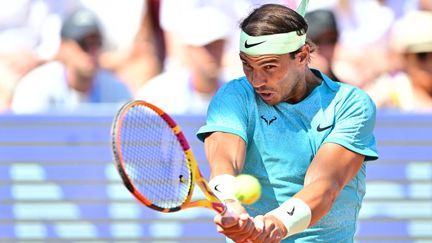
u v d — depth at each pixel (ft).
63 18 90.89
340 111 44.70
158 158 49.49
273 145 44.93
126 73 90.79
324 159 43.55
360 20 92.43
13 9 93.61
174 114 75.72
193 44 87.20
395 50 88.53
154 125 53.11
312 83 45.52
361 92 45.47
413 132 75.87
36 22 93.71
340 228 46.29
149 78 90.94
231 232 39.99
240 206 40.16
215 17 88.43
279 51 42.22
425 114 75.77
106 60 90.48
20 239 76.95
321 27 77.77
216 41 87.04
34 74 86.07
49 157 76.59
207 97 86.33
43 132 76.64
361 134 44.42
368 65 89.97
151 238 76.69
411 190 76.07
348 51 90.94
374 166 76.23
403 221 76.38
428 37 85.40
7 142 76.54
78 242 77.00
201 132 45.29
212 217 76.33
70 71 85.20
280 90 43.45
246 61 42.88
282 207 41.63
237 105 45.11
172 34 89.92
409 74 86.58
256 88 43.42
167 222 76.59
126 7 91.86
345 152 43.83
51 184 76.64
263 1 91.04
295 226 41.16
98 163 76.59
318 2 92.43
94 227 76.74
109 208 76.59
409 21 87.40
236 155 43.86
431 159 75.72
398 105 86.17
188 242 76.59
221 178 41.52
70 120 76.54
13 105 85.10
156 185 48.88
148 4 91.50
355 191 46.34
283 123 44.80
